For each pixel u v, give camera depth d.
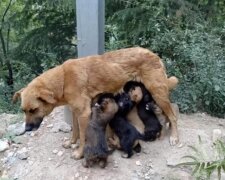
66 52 2.56
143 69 1.30
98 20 1.36
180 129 1.44
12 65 2.64
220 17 2.33
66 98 1.24
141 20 2.10
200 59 1.76
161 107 1.33
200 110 1.79
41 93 1.18
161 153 1.31
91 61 1.27
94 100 1.28
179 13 2.00
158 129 1.34
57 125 1.48
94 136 1.21
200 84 1.78
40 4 2.46
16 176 1.27
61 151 1.34
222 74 1.79
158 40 1.87
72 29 2.54
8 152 1.38
